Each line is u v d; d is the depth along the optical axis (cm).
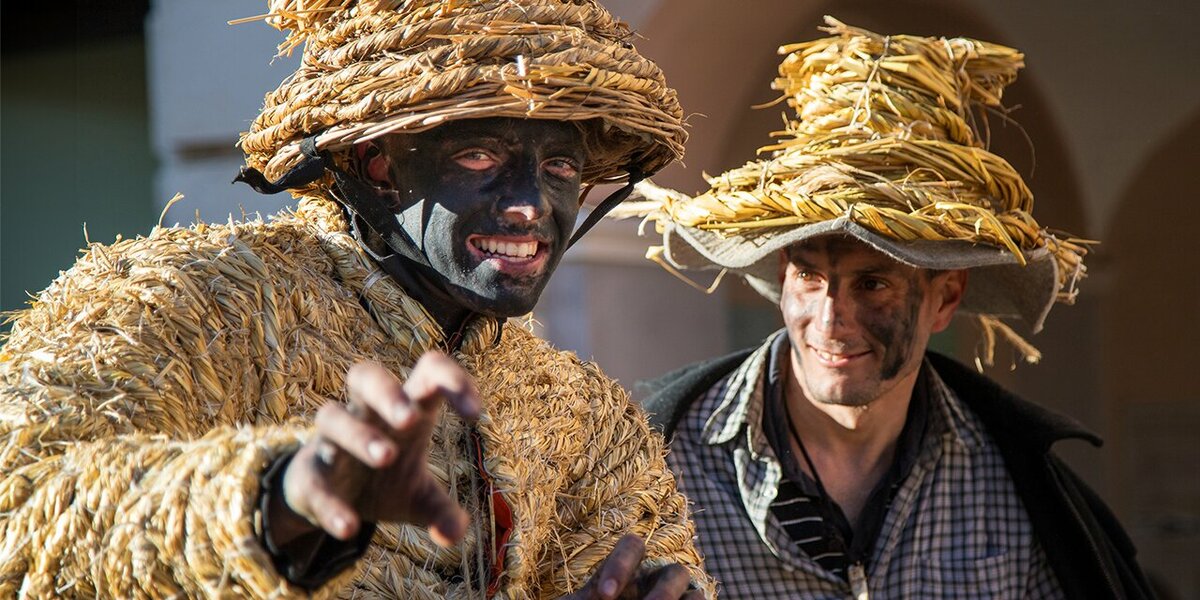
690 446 364
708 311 690
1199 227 991
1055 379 944
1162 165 982
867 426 350
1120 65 813
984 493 361
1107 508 384
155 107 634
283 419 184
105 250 190
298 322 193
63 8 732
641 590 198
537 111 194
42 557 148
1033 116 837
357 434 127
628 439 245
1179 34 802
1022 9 793
